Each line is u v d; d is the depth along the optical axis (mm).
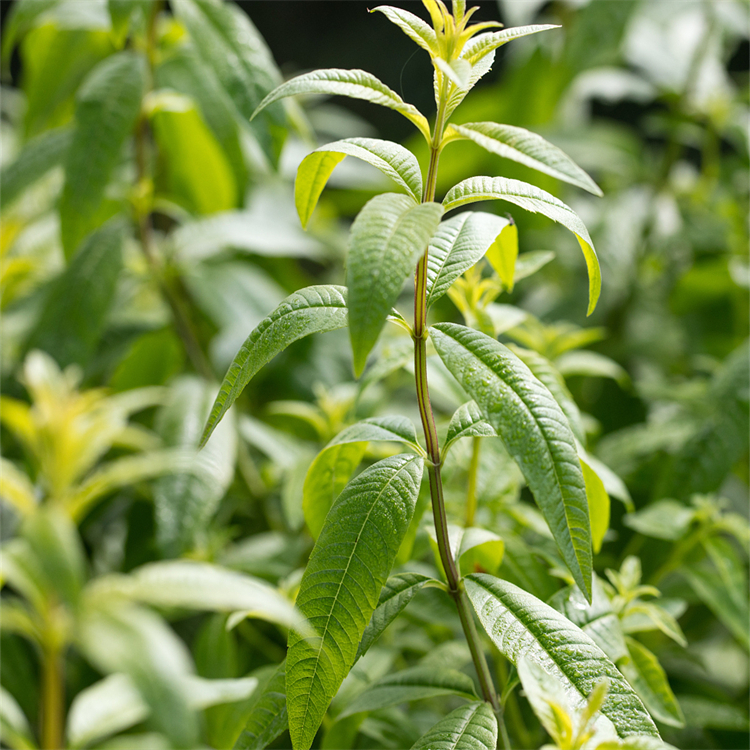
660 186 1516
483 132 697
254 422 1098
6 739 756
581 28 1360
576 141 1569
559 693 662
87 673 1071
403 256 648
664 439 1020
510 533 805
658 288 1536
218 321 1224
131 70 985
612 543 1067
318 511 760
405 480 702
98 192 945
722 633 1296
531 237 1562
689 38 1563
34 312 1207
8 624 756
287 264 1582
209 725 839
